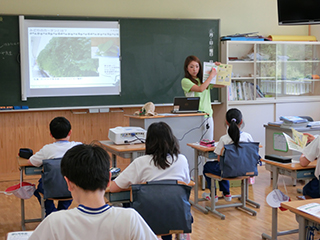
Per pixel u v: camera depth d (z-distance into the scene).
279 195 2.83
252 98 6.30
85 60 5.59
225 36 6.20
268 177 5.21
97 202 1.22
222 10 6.37
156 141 2.21
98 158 1.24
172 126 4.47
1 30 5.20
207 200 4.19
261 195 4.34
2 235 3.23
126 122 5.98
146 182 2.10
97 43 5.62
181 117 4.51
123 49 5.73
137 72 5.82
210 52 6.13
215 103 6.12
